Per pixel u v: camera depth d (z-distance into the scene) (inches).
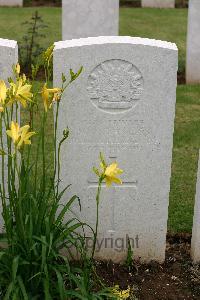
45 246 98.3
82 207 111.7
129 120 107.1
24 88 94.3
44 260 97.8
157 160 109.3
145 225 113.1
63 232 103.3
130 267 113.5
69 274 101.1
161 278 111.7
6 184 110.6
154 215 112.5
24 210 102.0
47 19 280.2
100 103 106.0
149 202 111.7
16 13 290.5
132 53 103.7
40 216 101.8
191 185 138.2
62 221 111.0
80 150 108.4
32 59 203.9
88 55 103.5
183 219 126.1
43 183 102.3
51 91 96.7
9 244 100.3
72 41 104.4
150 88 105.4
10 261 101.5
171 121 107.1
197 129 163.5
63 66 103.9
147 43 103.6
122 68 104.5
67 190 110.7
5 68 104.8
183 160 148.6
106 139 108.0
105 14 180.9
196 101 181.3
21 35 253.0
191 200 132.3
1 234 106.9
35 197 103.1
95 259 114.9
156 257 115.0
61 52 103.2
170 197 133.2
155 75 104.7
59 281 98.8
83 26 182.1
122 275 112.0
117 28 182.2
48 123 161.6
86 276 103.0
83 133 107.7
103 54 103.5
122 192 111.1
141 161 109.3
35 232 102.0
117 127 107.4
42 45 238.7
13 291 98.9
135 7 312.8
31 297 101.4
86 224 105.4
